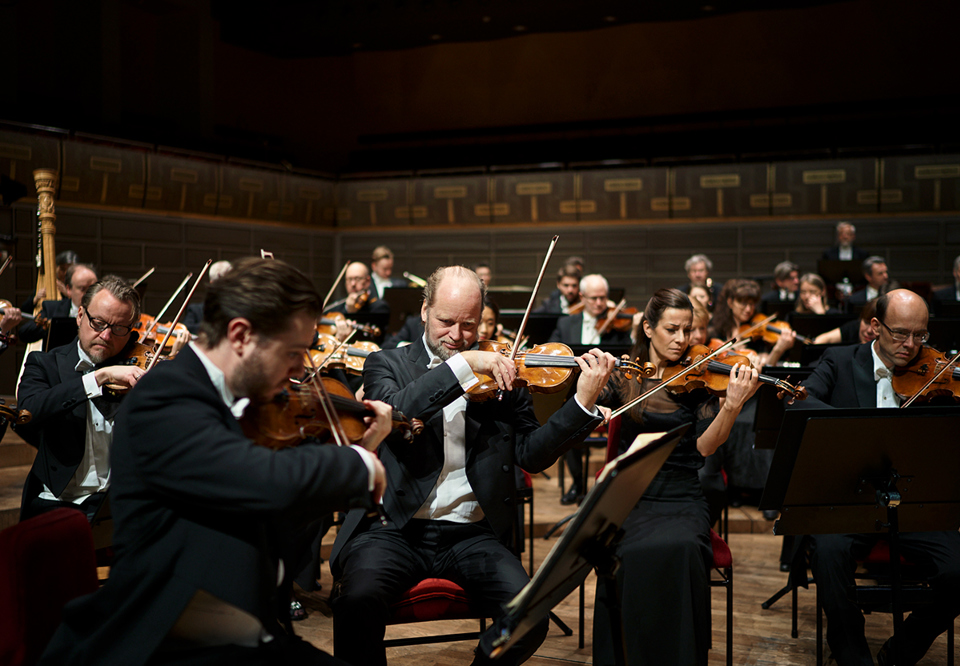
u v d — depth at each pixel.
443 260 9.18
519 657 1.75
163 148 7.60
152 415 1.20
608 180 8.71
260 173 8.45
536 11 9.09
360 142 10.88
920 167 7.94
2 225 6.45
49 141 6.73
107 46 8.10
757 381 2.19
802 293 5.68
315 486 1.17
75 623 1.24
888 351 2.54
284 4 9.72
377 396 1.99
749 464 4.23
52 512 1.47
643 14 9.38
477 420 2.03
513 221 8.97
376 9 9.45
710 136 9.43
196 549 1.21
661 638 2.08
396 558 1.94
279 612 1.31
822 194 8.21
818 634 2.45
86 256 7.11
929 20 9.10
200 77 9.09
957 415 1.94
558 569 1.41
